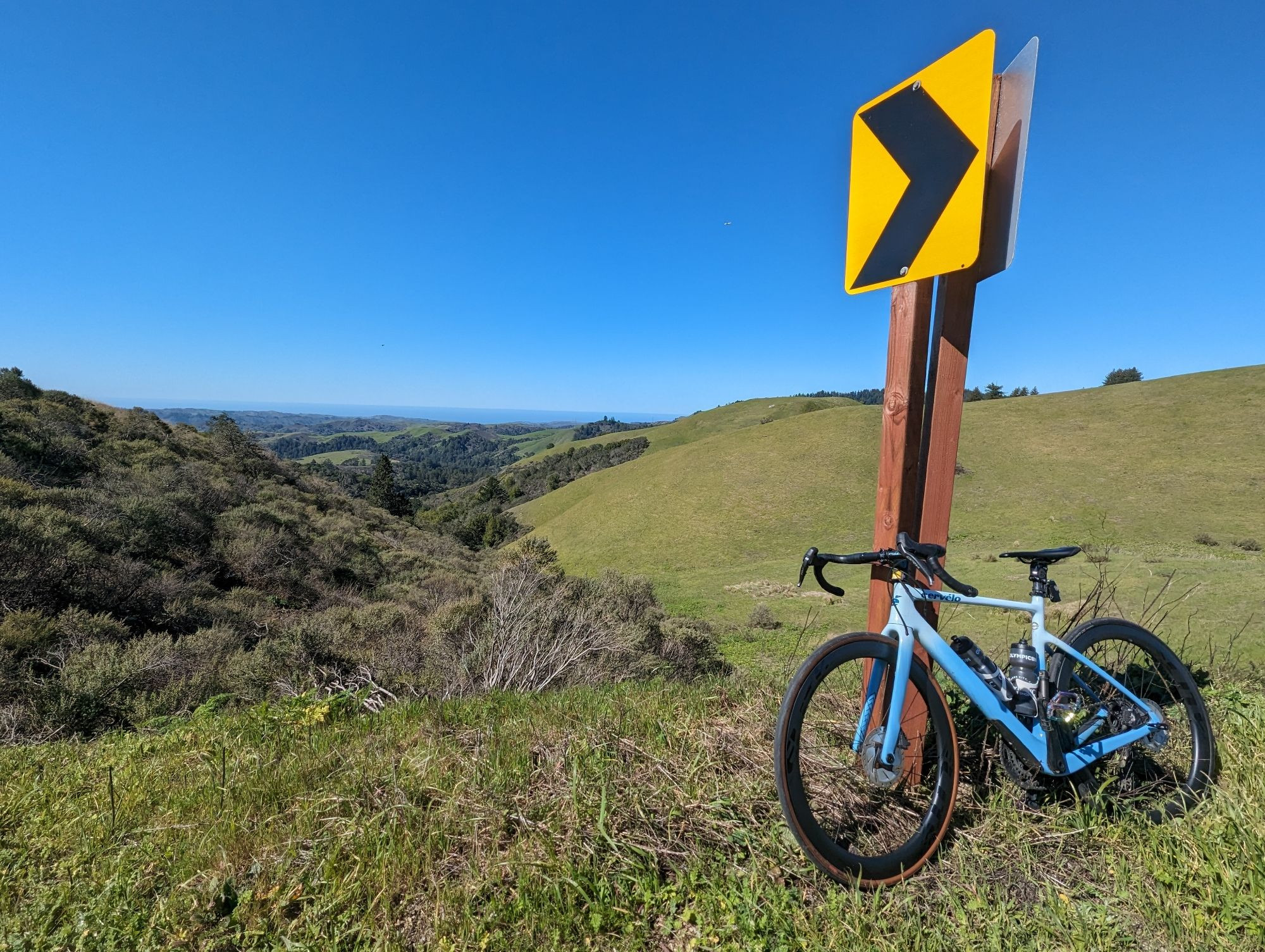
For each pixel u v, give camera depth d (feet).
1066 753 6.40
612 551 154.61
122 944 5.21
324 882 5.73
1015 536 119.55
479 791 7.00
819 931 4.99
